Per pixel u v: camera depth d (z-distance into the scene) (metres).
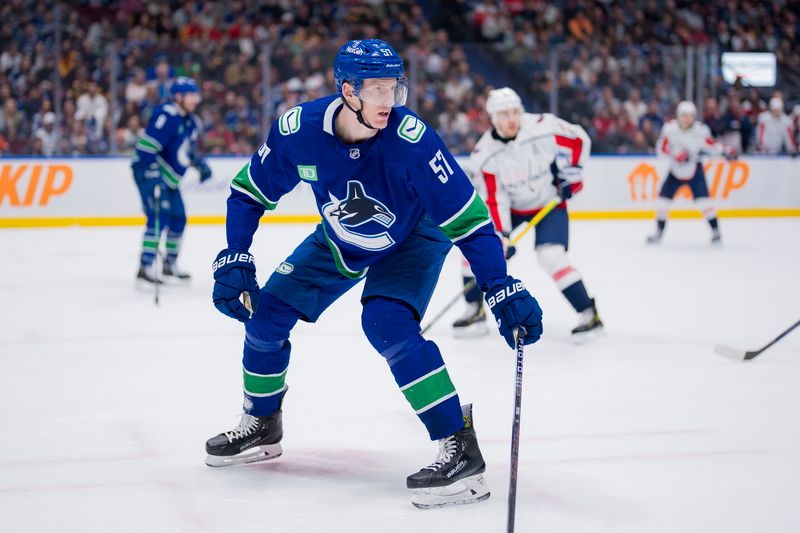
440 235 3.72
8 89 14.64
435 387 3.46
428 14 20.17
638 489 3.67
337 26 19.08
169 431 4.51
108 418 4.74
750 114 16.64
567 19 20.03
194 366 5.95
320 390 5.30
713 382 5.50
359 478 3.82
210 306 8.23
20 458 4.08
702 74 16.48
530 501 3.54
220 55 15.16
